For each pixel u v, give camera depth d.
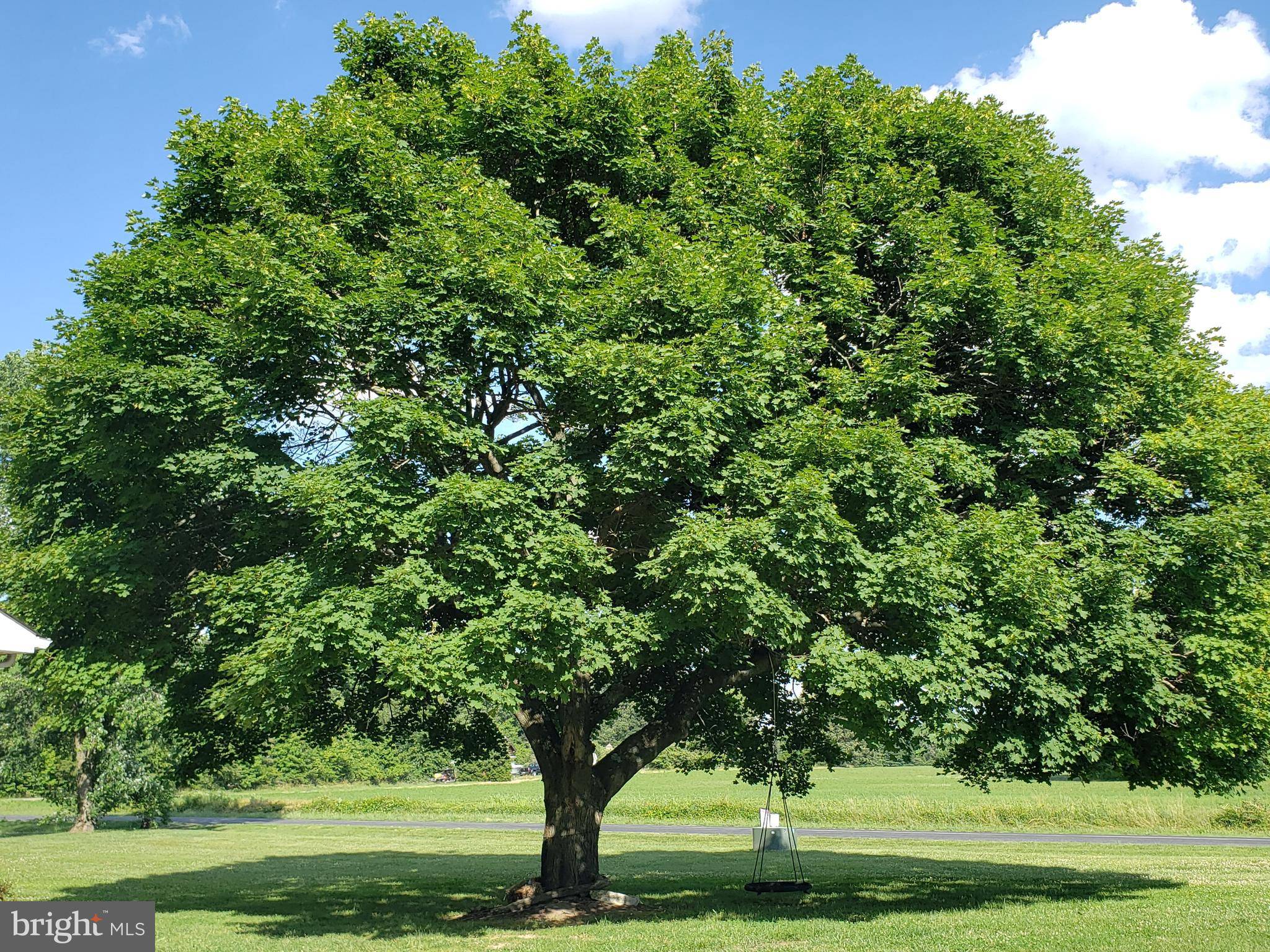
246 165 13.48
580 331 12.47
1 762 41.75
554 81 14.99
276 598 11.35
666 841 30.12
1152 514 13.65
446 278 12.23
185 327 12.97
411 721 18.25
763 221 14.20
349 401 11.95
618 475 11.54
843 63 16.27
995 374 13.56
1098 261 14.63
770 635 11.12
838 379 12.78
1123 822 31.69
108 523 14.12
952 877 18.61
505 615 10.58
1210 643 12.24
